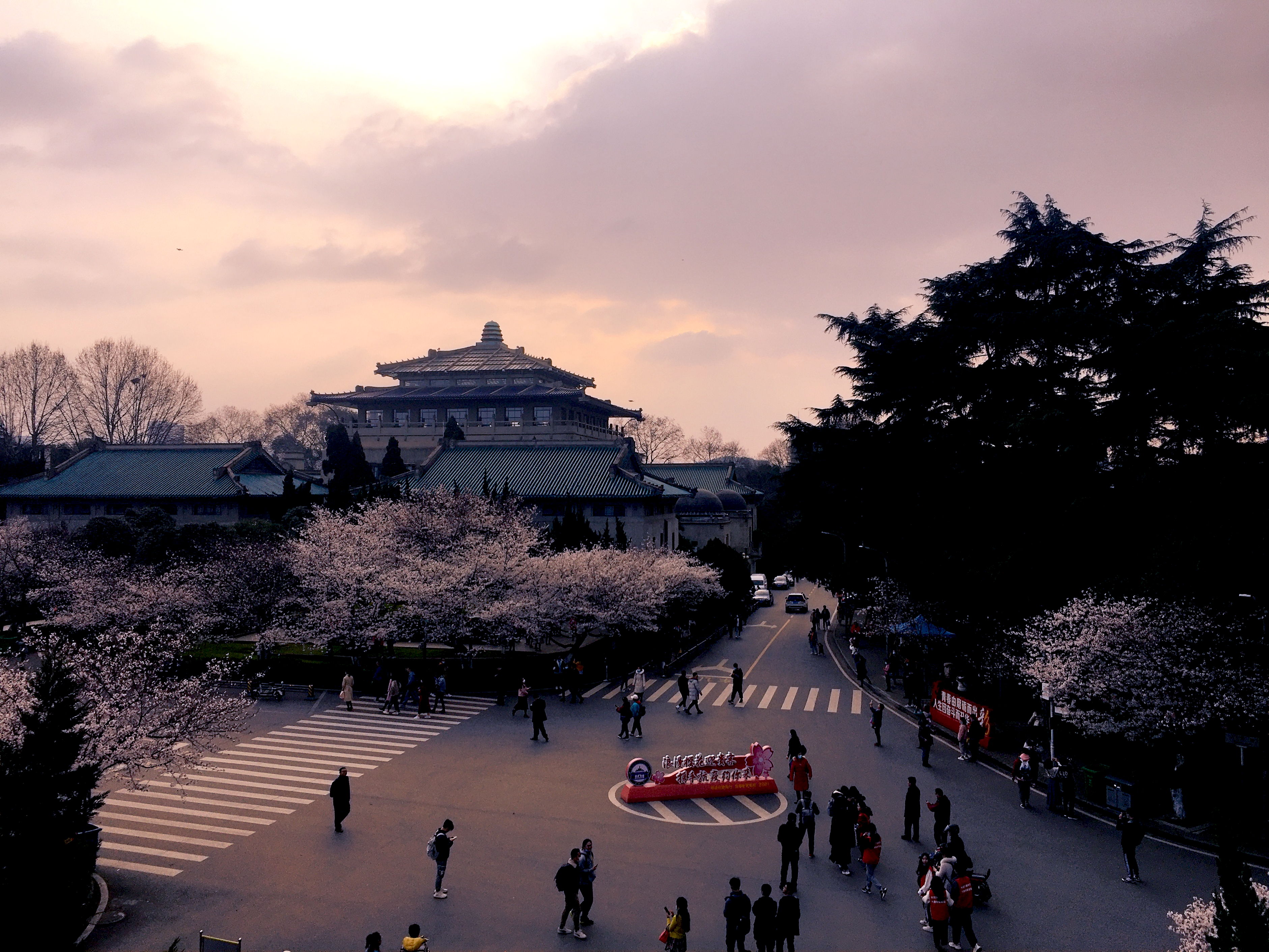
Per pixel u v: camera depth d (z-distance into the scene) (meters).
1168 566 24.98
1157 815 24.50
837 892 19.48
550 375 113.31
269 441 183.50
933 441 41.09
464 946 16.75
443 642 44.53
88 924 17.48
